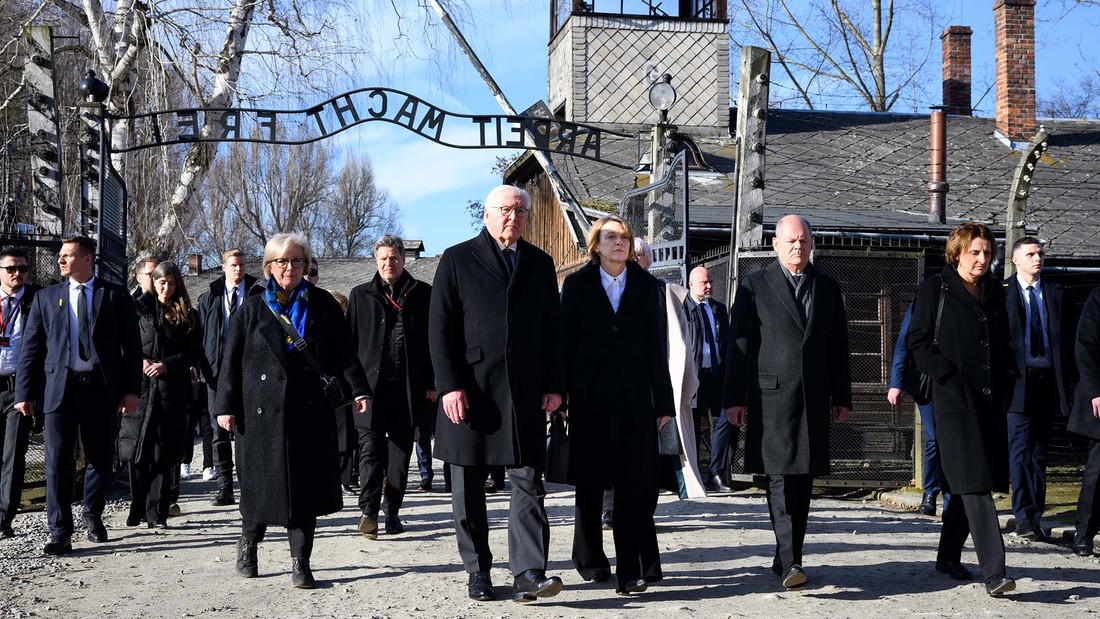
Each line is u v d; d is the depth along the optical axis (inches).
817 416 231.9
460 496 228.2
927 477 369.1
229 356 246.1
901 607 216.4
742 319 240.2
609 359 230.8
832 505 400.2
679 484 292.5
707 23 814.5
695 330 403.5
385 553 288.7
